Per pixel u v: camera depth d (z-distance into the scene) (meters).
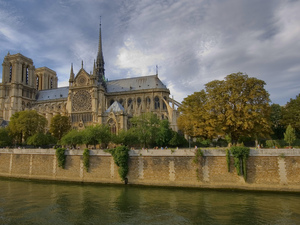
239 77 55.25
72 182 55.88
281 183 42.50
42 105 146.62
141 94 125.88
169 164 49.28
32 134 89.00
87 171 55.44
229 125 54.16
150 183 49.78
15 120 90.12
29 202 39.94
